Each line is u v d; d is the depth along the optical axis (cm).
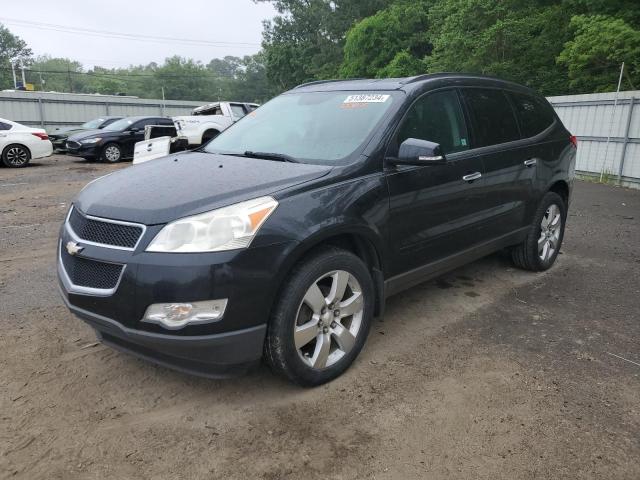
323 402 305
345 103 399
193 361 280
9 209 855
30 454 259
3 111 2603
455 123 414
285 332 290
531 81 1947
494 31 1844
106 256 276
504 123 467
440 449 266
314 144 370
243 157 371
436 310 440
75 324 405
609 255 611
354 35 3241
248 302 272
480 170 418
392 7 3275
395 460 258
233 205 278
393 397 311
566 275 535
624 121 1208
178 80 10419
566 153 542
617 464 255
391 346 375
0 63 8450
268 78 5116
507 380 330
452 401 307
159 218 273
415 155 333
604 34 1540
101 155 1669
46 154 1583
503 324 414
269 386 322
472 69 1972
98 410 296
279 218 282
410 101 376
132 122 1745
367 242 337
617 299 470
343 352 329
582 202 980
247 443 270
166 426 283
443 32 2122
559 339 389
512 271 543
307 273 295
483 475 248
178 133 1541
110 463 254
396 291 372
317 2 4606
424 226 373
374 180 334
